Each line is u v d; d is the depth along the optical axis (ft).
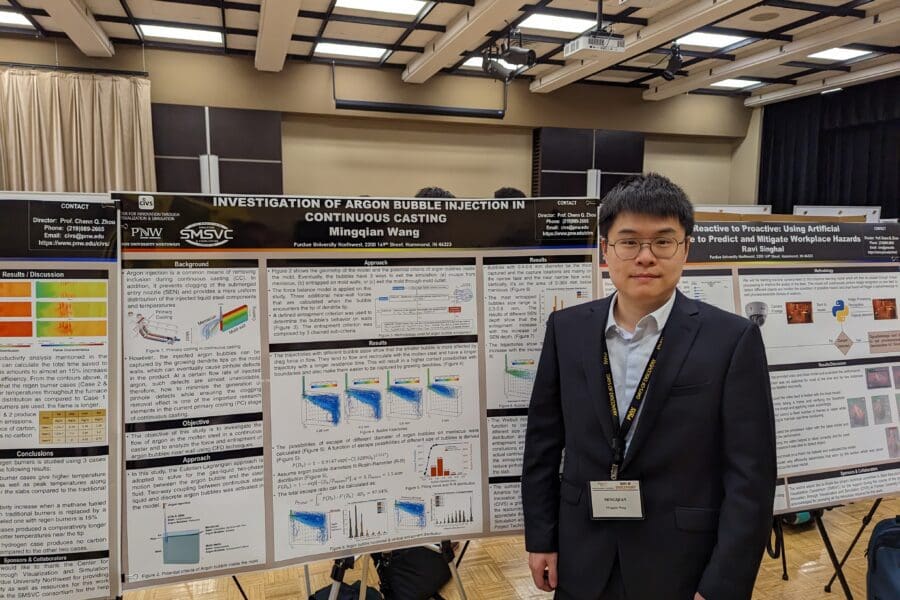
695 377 3.64
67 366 3.92
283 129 23.71
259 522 4.24
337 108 22.85
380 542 4.49
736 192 30.19
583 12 17.29
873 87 24.06
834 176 26.32
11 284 3.84
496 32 19.07
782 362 5.26
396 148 25.21
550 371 4.35
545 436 4.37
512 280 4.78
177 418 4.09
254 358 4.26
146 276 4.07
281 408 4.30
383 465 4.51
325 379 4.40
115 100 20.04
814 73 23.84
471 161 26.25
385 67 23.36
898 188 24.09
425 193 8.99
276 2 15.40
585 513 3.91
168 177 21.21
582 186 26.48
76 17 16.51
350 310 4.46
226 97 21.76
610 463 3.83
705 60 22.12
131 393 4.02
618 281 3.84
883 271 5.66
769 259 5.38
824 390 5.32
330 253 4.42
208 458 4.15
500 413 4.75
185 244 4.14
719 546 3.48
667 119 27.66
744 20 18.03
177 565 4.08
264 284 4.29
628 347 3.97
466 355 4.70
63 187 19.71
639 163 27.14
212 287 4.19
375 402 4.50
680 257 3.76
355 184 24.86
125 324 4.02
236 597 7.27
